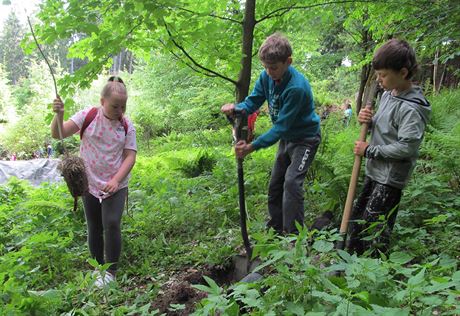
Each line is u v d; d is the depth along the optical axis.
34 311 2.83
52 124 3.73
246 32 4.91
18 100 30.20
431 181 4.00
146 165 8.97
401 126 2.82
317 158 4.86
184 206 5.08
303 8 5.43
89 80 4.73
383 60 2.78
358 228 3.21
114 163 3.78
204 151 7.95
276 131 3.39
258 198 5.13
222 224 4.64
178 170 7.56
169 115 17.30
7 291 2.85
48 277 3.88
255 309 2.29
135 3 3.97
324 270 2.15
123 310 2.91
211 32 4.54
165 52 5.14
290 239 2.34
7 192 6.77
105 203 3.77
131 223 5.01
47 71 26.97
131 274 3.96
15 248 4.56
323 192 4.68
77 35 4.91
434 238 3.33
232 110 3.50
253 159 6.41
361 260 2.16
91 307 3.08
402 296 1.83
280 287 2.13
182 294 3.37
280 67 3.34
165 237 4.76
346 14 7.37
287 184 3.59
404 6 5.70
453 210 3.59
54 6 4.43
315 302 2.09
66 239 4.29
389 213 2.85
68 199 5.55
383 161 2.99
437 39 5.66
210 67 5.30
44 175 13.40
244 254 3.79
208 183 5.95
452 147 4.33
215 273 3.79
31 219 4.98
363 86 9.09
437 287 1.79
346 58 9.73
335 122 7.36
